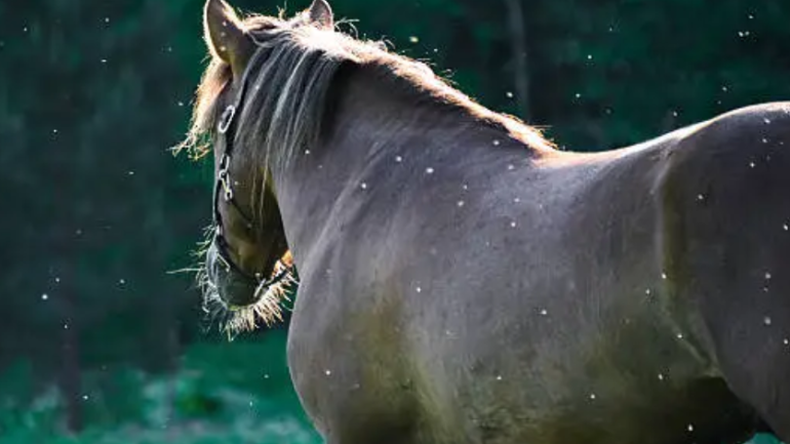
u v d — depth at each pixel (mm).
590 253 7352
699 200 6918
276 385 36562
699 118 43906
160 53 38062
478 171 8617
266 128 10273
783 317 6625
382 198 9086
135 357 37938
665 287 7004
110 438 32094
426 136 9203
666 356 7129
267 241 10820
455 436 8523
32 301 36719
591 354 7395
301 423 31500
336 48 10062
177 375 37562
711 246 6859
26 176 37031
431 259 8391
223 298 11250
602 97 44500
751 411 7230
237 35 10500
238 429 31578
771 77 43625
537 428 7844
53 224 37156
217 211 10969
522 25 44938
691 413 7289
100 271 37375
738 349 6750
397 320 8648
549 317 7547
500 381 7875
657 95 44188
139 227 37500
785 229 6695
